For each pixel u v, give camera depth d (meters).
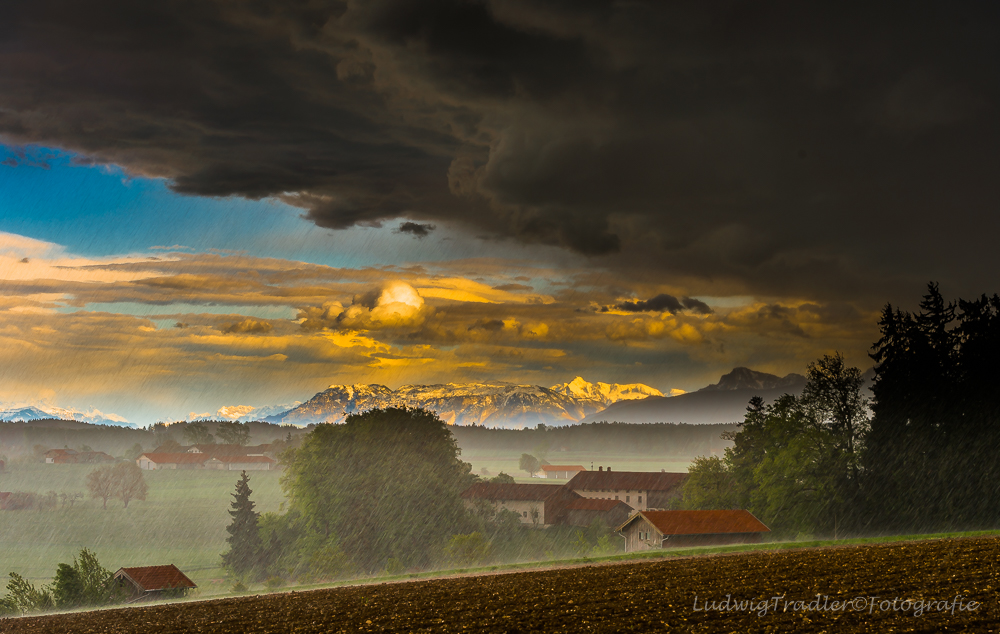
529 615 30.92
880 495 77.00
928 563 38.72
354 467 93.06
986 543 46.50
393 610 35.00
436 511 93.31
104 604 61.94
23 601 58.94
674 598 32.84
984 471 73.94
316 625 32.62
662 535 71.19
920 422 77.12
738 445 93.44
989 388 75.19
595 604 32.53
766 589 33.72
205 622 36.31
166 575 68.44
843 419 82.81
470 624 29.91
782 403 87.62
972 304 77.81
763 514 82.00
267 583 76.31
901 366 79.06
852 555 44.00
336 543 85.00
